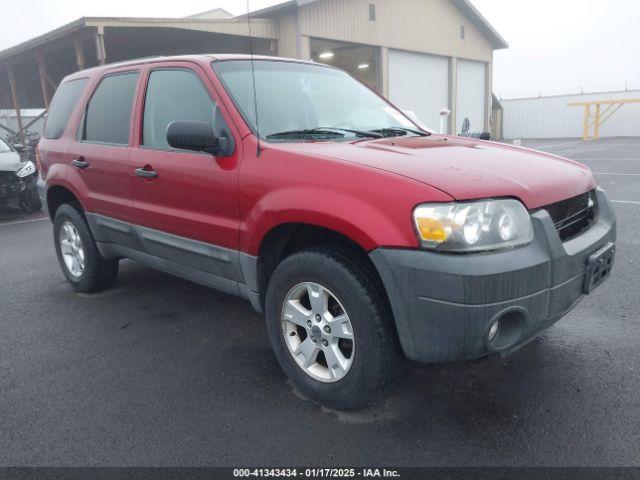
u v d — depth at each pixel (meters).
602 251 2.55
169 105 3.34
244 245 2.79
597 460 2.19
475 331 2.11
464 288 2.07
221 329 3.67
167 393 2.82
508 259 2.12
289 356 2.76
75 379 3.00
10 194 8.68
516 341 2.23
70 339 3.55
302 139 2.91
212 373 3.04
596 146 22.45
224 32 13.79
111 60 17.67
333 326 2.52
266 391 2.82
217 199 2.90
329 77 3.76
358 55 19.75
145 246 3.59
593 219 2.80
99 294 4.45
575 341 3.26
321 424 2.51
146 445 2.38
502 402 2.64
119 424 2.55
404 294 2.19
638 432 2.36
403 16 18.50
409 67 19.47
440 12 20.28
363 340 2.37
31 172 9.02
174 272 3.48
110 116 3.83
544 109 32.88
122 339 3.54
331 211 2.34
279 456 2.28
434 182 2.20
